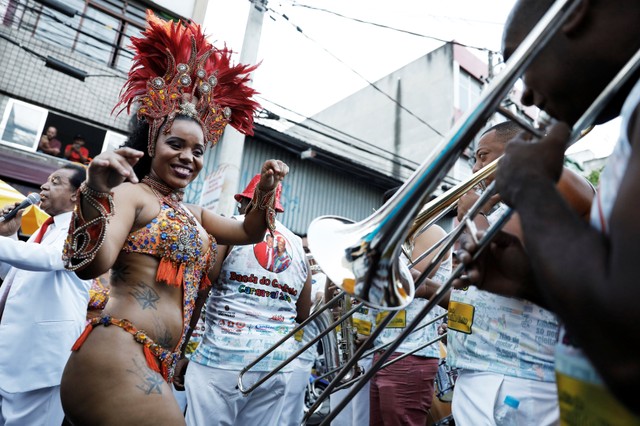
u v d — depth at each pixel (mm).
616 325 546
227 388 2607
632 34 780
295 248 3016
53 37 9266
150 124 2004
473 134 858
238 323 2695
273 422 2787
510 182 740
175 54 2139
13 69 8672
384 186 12688
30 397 2639
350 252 1094
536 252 655
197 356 2721
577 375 766
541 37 770
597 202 755
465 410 1734
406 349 2916
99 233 1483
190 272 1895
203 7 10945
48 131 8891
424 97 18328
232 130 6688
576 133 791
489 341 1706
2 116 8523
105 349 1598
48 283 2713
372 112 20062
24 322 2650
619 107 906
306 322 1793
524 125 839
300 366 3154
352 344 3090
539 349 1619
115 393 1544
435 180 934
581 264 595
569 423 787
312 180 11531
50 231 3064
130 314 1689
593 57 819
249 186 3395
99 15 9867
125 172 1422
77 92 9227
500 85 802
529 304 1659
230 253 2797
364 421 3377
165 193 1979
